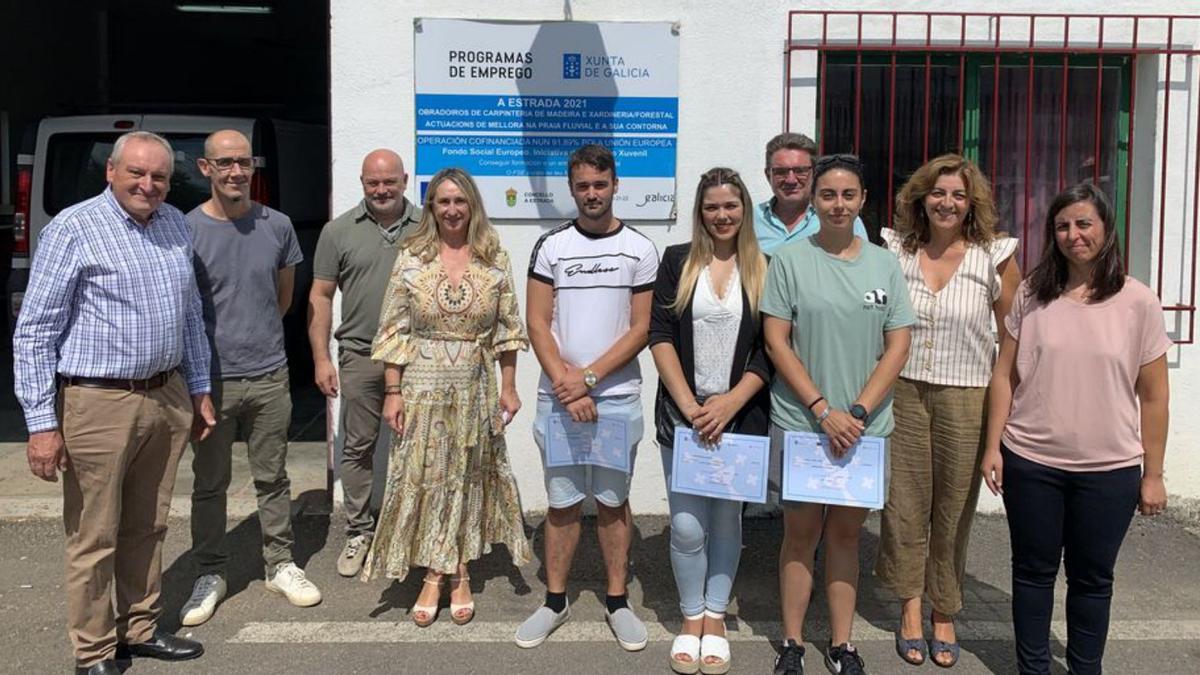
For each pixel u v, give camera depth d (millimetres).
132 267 3494
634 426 4000
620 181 5215
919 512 3877
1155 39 5277
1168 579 4660
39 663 3822
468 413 4109
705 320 3684
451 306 4047
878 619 4285
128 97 14266
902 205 3889
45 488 5758
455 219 4066
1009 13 5230
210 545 4312
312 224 8539
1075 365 3375
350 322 4625
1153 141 5352
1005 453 3572
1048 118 5461
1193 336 5371
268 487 4398
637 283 3969
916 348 3803
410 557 4129
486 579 4648
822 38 5191
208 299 4152
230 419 4250
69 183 7430
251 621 4191
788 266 3586
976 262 3752
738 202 3654
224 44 14797
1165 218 5352
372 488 5121
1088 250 3330
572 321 3961
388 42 5102
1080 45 5266
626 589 4316
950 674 3824
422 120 5129
